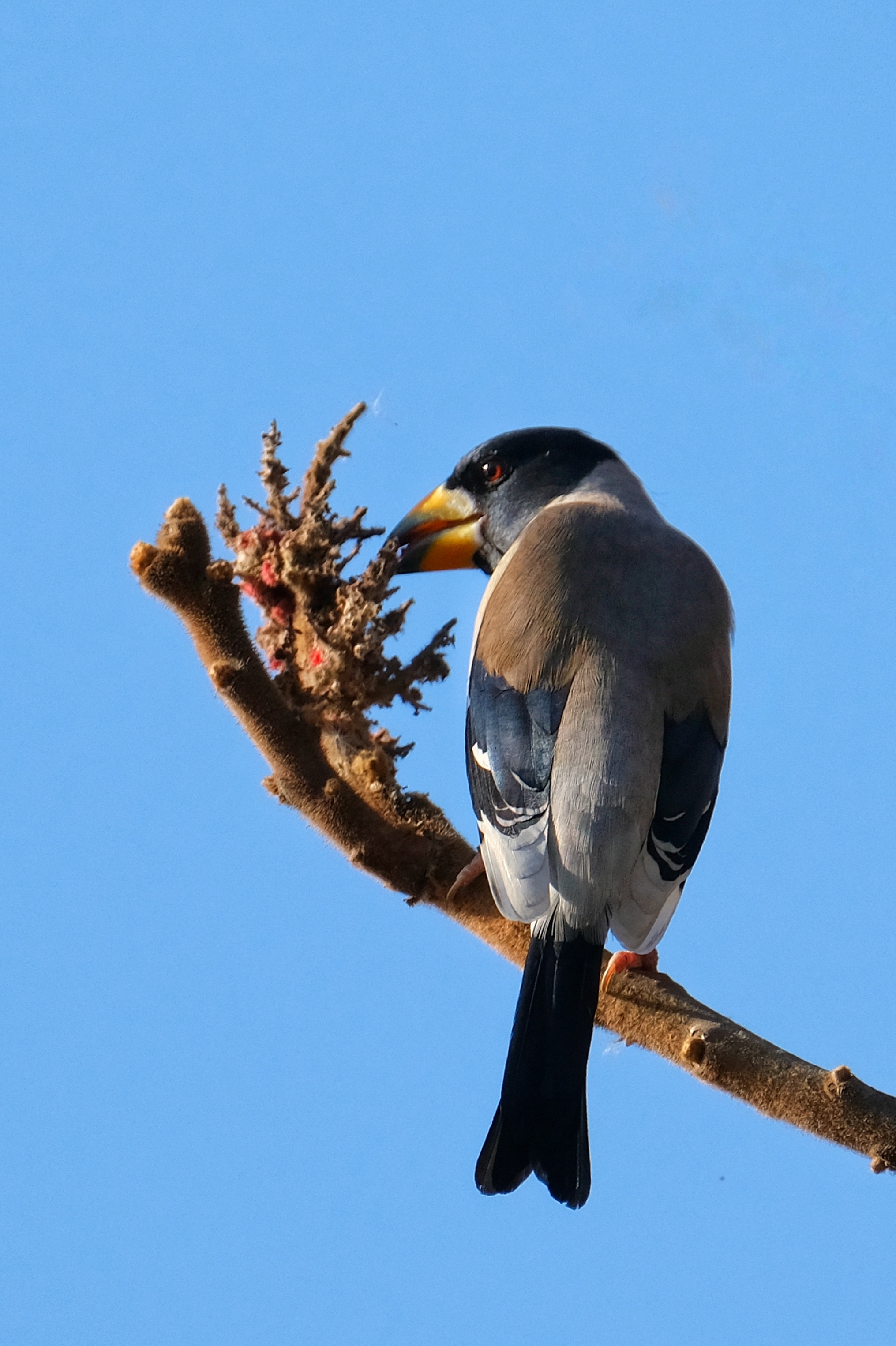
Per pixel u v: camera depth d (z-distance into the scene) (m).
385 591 7.38
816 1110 6.57
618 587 9.69
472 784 9.38
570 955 8.00
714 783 9.23
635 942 8.17
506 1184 7.36
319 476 7.54
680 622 9.55
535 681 9.28
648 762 8.81
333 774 7.60
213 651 7.30
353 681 7.41
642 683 9.13
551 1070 7.59
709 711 9.40
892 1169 6.46
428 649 7.50
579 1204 7.20
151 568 7.16
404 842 7.84
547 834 8.59
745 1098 6.73
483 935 8.27
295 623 7.66
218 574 7.19
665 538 10.34
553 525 10.34
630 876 8.41
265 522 7.62
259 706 7.37
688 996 7.30
